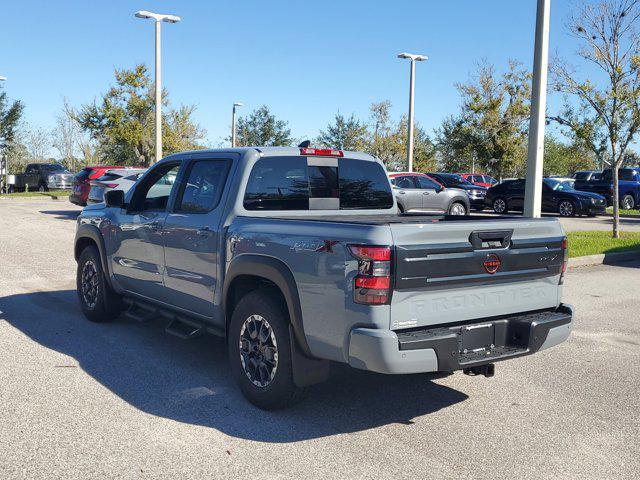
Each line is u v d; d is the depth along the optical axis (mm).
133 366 5508
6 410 4430
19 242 13727
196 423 4289
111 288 6797
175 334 5520
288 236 4328
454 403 4816
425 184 20828
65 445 3885
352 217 5398
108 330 6734
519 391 5125
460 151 39969
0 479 3424
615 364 5910
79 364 5527
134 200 6246
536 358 6086
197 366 5547
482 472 3666
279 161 5219
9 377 5137
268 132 58000
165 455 3783
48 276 9852
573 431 4316
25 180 36438
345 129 50938
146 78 39781
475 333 4211
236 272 4699
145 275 6043
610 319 7734
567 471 3705
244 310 4609
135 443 3938
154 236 5824
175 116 42969
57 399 4668
